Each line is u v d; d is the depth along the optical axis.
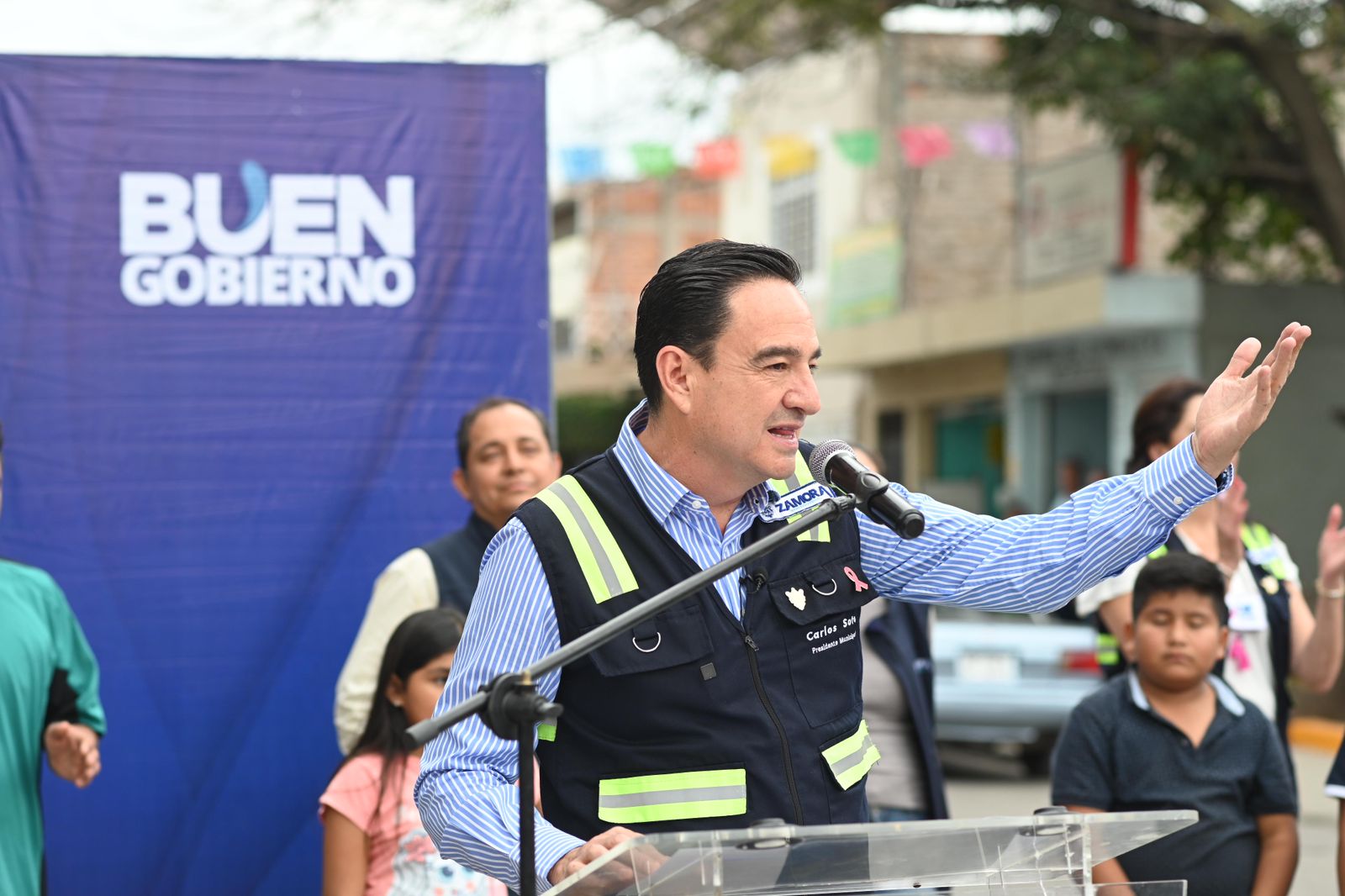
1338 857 5.02
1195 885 5.01
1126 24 16.03
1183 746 5.08
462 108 6.39
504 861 2.99
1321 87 17.53
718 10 15.95
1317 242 20.39
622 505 3.24
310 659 6.16
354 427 6.26
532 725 2.77
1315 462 19.61
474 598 3.29
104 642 6.01
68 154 6.05
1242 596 5.51
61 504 6.01
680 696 3.10
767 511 3.28
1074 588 3.22
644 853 2.57
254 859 6.07
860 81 25.98
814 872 2.75
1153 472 3.16
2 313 6.00
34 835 4.94
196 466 6.12
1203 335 19.59
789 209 28.64
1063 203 20.91
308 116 6.25
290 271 6.22
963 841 2.73
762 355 3.11
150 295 6.10
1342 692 15.83
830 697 3.22
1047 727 12.55
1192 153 17.47
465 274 6.39
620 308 32.19
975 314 22.11
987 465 26.09
